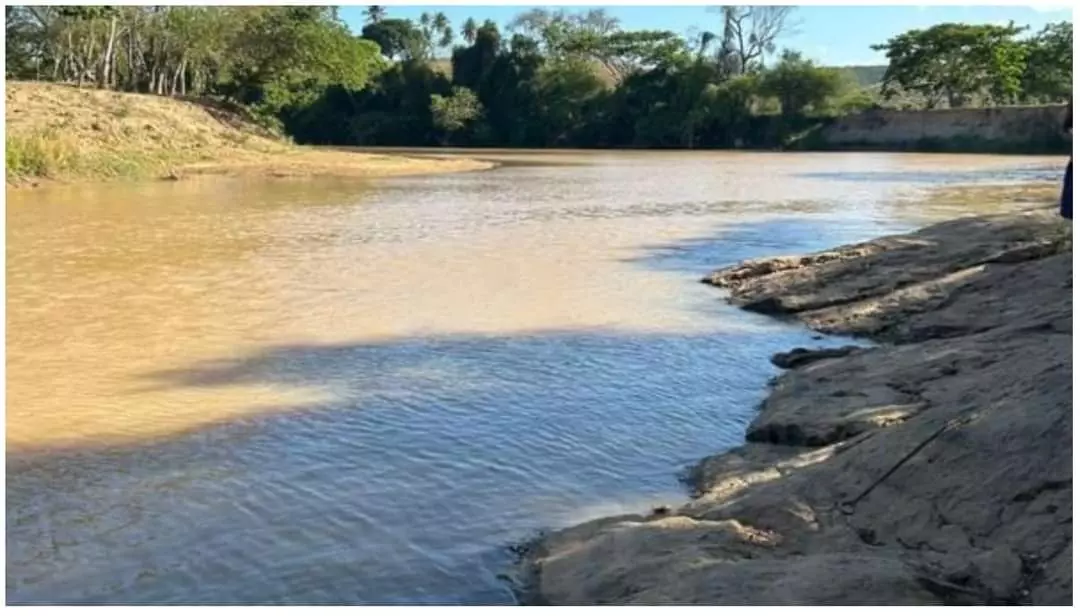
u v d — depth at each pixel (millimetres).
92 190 33062
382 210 27516
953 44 76812
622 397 9867
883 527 6246
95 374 10562
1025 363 8594
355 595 5957
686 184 38625
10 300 14453
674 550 6043
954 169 48719
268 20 62531
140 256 18672
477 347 11734
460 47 92625
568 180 40875
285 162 46188
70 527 6840
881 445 6953
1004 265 14359
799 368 10727
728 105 82688
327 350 11562
